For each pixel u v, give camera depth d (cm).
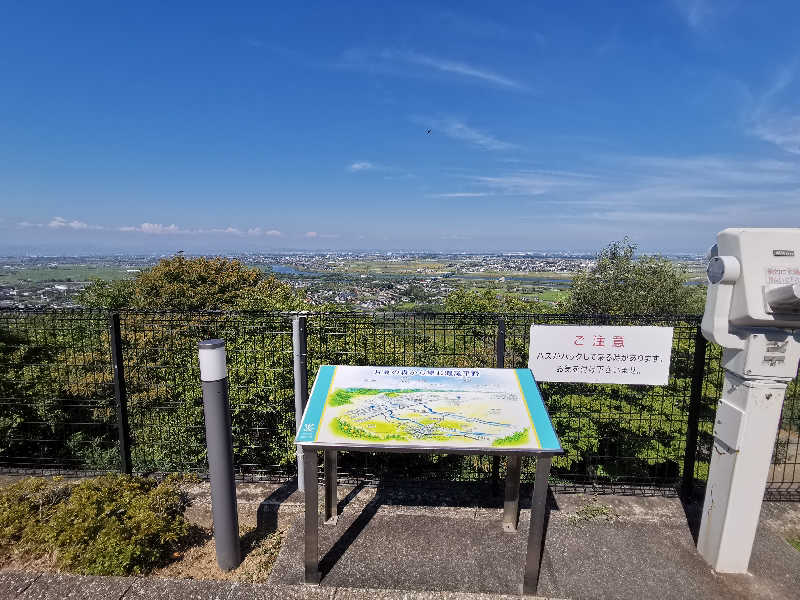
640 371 354
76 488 352
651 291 1142
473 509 355
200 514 348
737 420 272
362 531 328
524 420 276
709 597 269
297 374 361
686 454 365
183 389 473
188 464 462
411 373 329
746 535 281
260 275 2170
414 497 372
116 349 376
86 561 284
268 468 450
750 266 252
